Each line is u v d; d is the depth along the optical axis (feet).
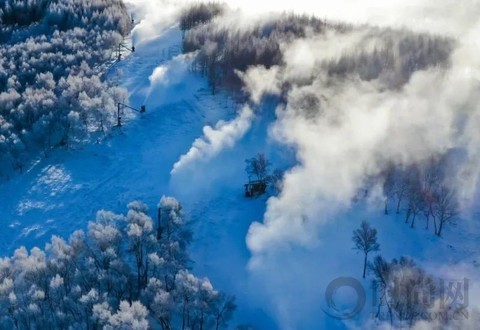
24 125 331.36
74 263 211.00
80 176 298.56
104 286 200.03
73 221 270.26
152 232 229.04
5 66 403.13
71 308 189.98
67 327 185.06
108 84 380.37
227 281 223.71
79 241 217.97
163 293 189.98
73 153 315.37
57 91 366.22
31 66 401.70
